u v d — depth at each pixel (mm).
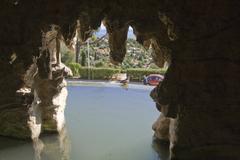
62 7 14367
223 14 12875
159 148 16422
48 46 16016
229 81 12844
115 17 14383
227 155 13055
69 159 14859
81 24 14891
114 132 19016
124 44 15367
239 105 12812
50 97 17672
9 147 15625
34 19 14672
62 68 18141
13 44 15055
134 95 28734
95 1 14305
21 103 15875
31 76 15883
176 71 13617
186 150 13453
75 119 21703
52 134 17938
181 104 13555
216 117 13062
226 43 12859
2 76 15531
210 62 13055
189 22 13289
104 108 24547
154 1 13828
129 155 15469
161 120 17281
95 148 16328
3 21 14938
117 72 33969
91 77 34344
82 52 37750
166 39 14211
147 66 37656
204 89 13133
